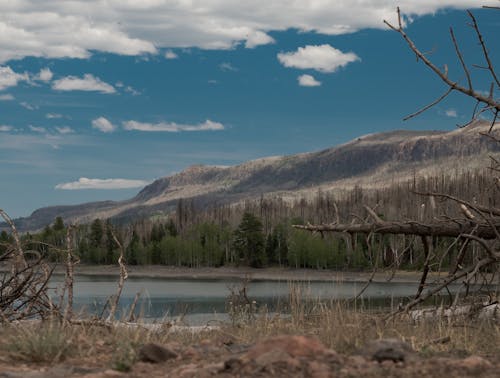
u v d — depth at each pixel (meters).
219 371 4.52
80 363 5.36
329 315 7.23
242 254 137.25
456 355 5.61
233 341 6.89
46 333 5.78
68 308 7.63
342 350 5.96
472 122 9.73
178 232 176.88
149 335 6.79
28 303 8.46
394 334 7.16
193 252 142.62
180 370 4.75
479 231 10.38
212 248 142.00
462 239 10.54
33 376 4.73
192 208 193.75
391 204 80.75
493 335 7.27
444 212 10.61
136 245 147.12
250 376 4.32
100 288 81.69
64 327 6.85
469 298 9.89
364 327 6.91
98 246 143.12
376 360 4.95
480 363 4.64
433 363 4.73
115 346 6.03
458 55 9.58
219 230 160.38
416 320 8.68
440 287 9.67
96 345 6.12
